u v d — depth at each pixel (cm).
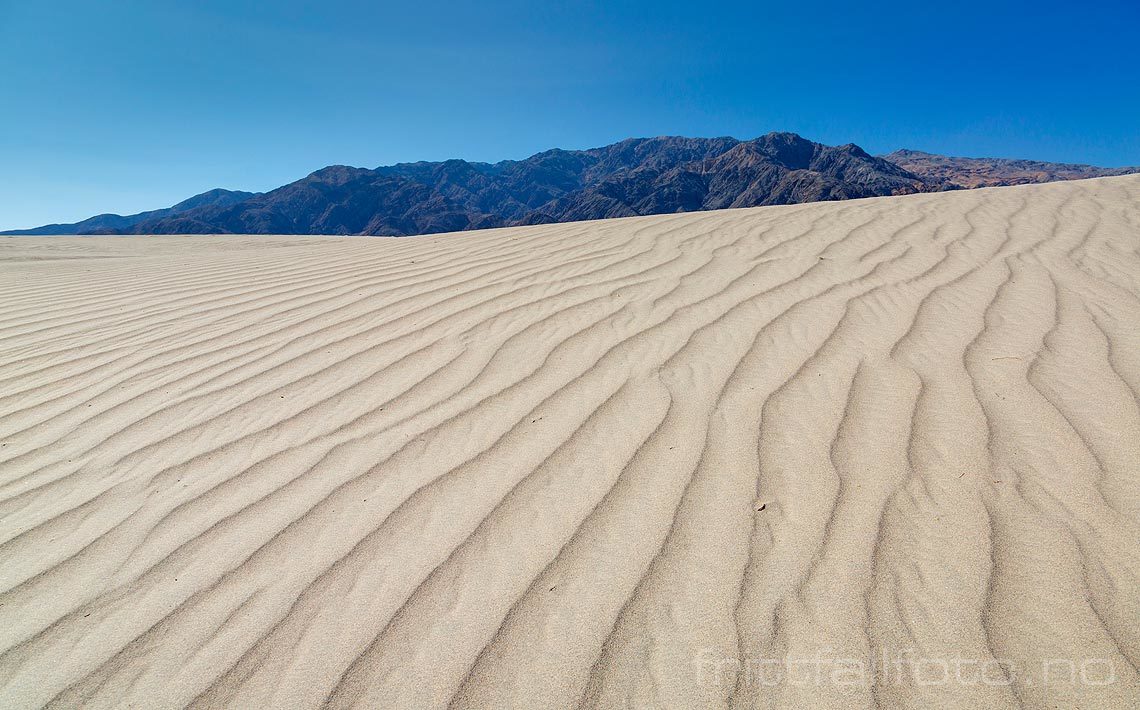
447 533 182
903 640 139
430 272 514
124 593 165
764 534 173
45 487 216
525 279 461
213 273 596
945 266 422
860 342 299
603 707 129
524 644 144
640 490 196
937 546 165
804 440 217
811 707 127
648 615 150
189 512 198
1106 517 170
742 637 142
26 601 164
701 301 376
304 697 134
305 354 331
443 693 134
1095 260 413
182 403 278
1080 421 217
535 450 222
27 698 137
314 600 160
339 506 197
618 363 291
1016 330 303
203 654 146
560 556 170
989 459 200
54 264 767
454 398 266
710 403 247
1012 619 142
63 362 341
